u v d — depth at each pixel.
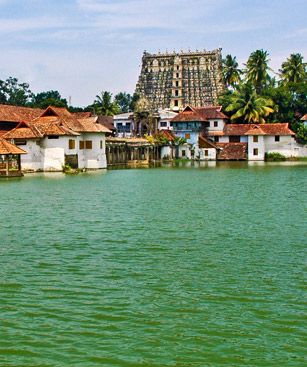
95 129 92.56
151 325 16.05
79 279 20.70
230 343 14.82
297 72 140.00
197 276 20.94
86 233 30.05
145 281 20.33
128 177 73.56
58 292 19.09
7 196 48.72
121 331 15.63
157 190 54.44
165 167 100.94
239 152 123.50
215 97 163.75
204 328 15.80
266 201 44.22
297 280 20.27
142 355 14.14
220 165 105.19
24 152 74.06
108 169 94.94
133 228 31.55
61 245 26.88
